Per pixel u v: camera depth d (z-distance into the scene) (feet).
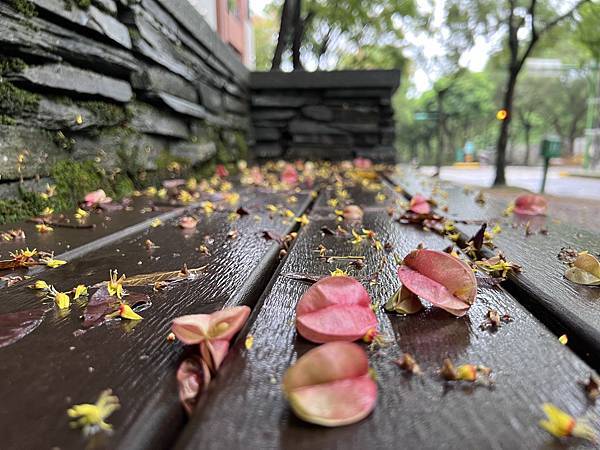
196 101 4.04
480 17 10.60
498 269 1.07
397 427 0.48
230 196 2.68
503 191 6.57
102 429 0.49
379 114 6.59
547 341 0.69
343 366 0.51
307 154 6.60
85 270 1.16
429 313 0.80
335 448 0.45
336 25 9.96
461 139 41.86
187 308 0.87
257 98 6.50
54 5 2.02
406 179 4.43
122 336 0.73
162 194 2.82
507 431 0.47
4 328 0.78
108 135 2.64
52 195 2.11
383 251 1.34
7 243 1.47
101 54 2.42
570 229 1.73
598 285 0.98
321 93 6.54
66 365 0.64
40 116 2.04
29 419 0.51
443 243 1.46
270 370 0.59
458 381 0.57
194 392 0.57
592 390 0.55
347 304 0.72
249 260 1.24
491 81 36.27
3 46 1.80
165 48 3.25
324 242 1.48
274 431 0.47
